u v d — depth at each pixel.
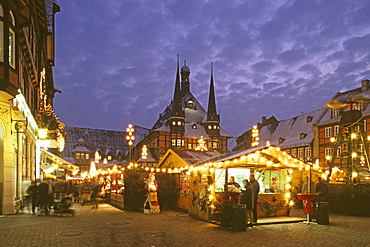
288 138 60.56
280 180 15.25
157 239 9.76
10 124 15.91
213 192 13.32
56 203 16.02
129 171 19.72
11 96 15.39
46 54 37.28
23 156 19.86
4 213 15.70
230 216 11.71
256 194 12.82
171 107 76.12
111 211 18.34
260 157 13.34
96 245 8.88
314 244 9.05
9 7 15.17
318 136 51.31
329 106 21.00
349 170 19.11
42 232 10.84
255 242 9.34
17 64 15.96
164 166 21.28
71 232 10.89
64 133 29.61
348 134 19.73
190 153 19.80
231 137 80.19
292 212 16.89
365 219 14.71
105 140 91.00
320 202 12.95
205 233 10.80
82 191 26.66
